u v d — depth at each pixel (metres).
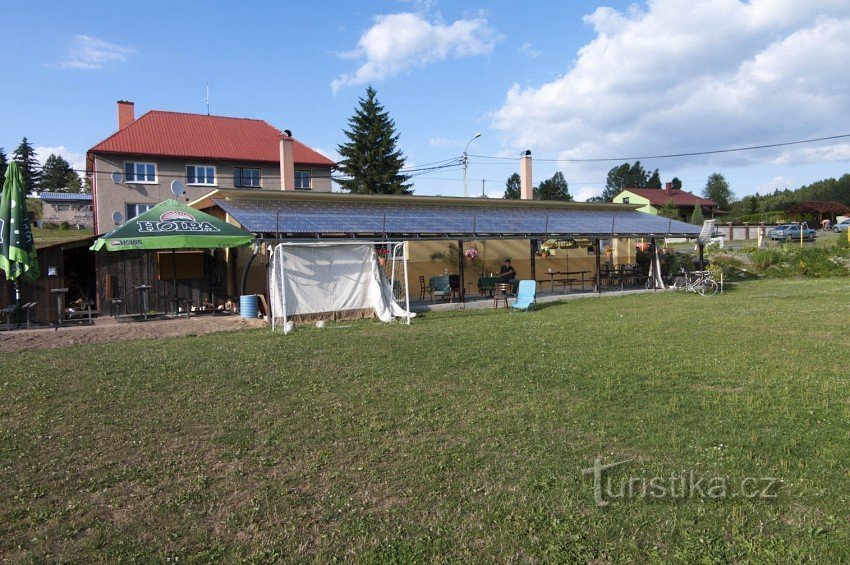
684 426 5.93
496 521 4.11
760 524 4.01
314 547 3.85
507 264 21.25
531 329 12.66
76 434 5.99
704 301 18.41
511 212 23.83
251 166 42.22
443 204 23.16
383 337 11.93
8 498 4.58
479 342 10.98
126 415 6.59
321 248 15.47
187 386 7.82
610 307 17.28
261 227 15.67
